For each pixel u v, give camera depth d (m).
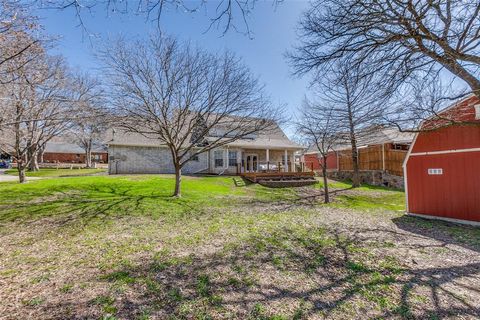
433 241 5.52
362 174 19.14
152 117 9.83
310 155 27.20
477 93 4.41
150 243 5.29
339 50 4.67
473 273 3.83
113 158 18.05
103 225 6.72
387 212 9.23
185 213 8.22
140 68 9.14
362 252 4.77
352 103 12.98
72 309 2.87
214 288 3.37
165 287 3.39
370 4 3.97
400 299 3.07
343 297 3.13
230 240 5.50
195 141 10.76
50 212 7.96
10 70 4.71
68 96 8.73
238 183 15.50
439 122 7.46
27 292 3.26
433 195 8.28
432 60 4.64
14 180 15.57
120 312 2.81
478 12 3.67
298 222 7.23
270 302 3.03
